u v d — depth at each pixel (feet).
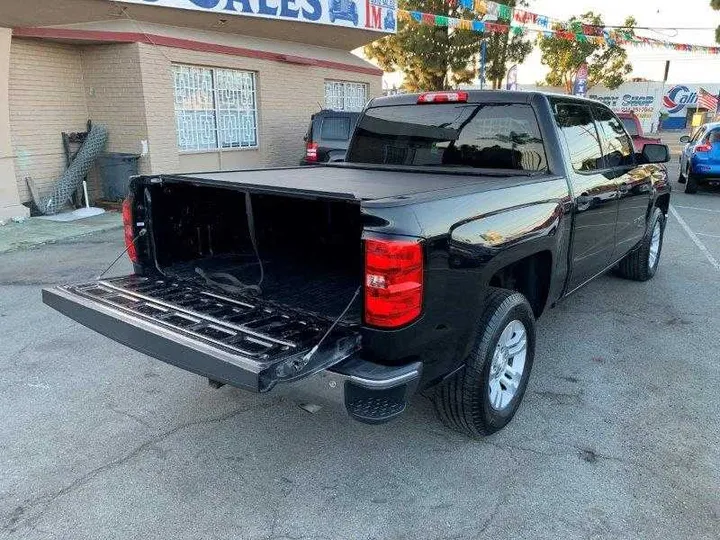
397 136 14.93
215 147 41.24
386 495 9.64
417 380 8.63
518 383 11.62
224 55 39.81
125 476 10.09
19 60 32.76
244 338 8.62
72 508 9.27
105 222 32.09
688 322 17.33
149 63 34.71
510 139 13.26
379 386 8.05
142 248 11.61
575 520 9.01
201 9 35.81
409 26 70.85
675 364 14.48
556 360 14.73
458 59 72.54
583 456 10.66
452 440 11.20
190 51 37.27
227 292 10.66
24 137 33.60
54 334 16.35
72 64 35.55
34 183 34.19
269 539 8.65
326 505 9.39
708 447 10.89
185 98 38.47
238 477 10.10
